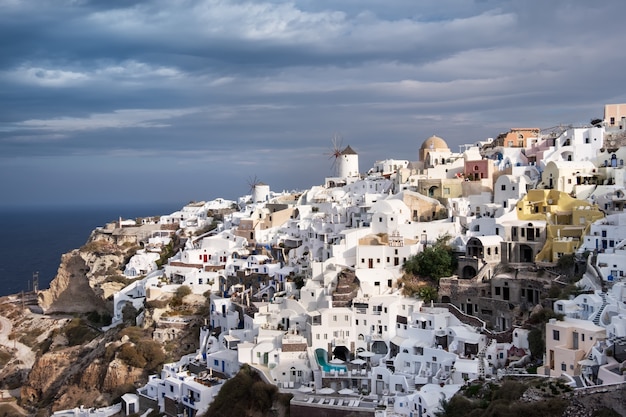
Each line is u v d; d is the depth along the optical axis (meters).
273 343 126.75
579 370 93.06
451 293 133.25
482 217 152.75
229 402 115.94
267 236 195.50
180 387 127.81
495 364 108.75
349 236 153.75
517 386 91.06
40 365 182.12
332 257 151.50
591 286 114.94
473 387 98.81
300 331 133.38
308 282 144.00
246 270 170.25
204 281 179.12
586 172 157.62
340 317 129.00
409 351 117.31
